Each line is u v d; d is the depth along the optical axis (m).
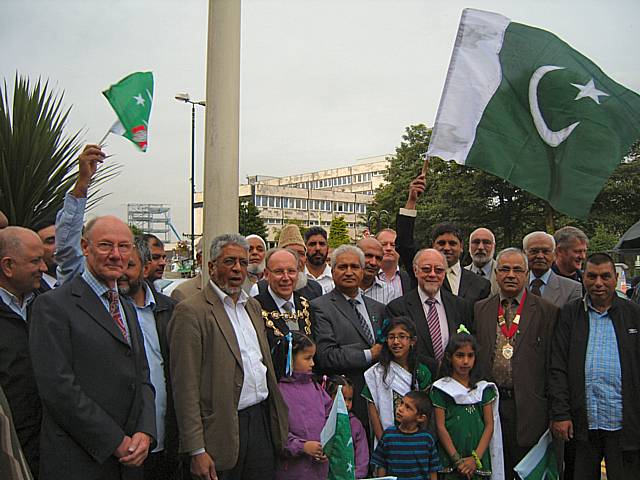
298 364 4.32
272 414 4.01
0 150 7.46
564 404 4.48
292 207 89.69
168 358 4.07
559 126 5.00
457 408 4.42
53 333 3.18
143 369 3.54
